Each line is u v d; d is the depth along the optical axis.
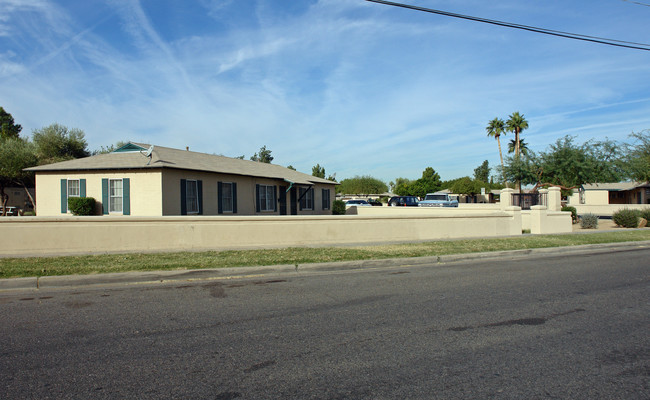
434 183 69.12
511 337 5.36
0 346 5.09
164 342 5.23
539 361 4.60
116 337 5.42
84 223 12.15
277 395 3.85
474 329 5.68
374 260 10.99
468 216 17.14
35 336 5.46
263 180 25.23
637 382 4.09
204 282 8.91
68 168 19.61
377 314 6.40
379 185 81.19
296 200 28.72
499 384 4.05
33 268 9.36
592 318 6.16
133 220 12.52
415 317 6.24
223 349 4.98
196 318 6.23
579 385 4.03
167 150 22.36
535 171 32.81
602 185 48.19
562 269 10.49
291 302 7.15
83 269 9.31
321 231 14.44
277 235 13.84
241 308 6.77
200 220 13.08
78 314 6.46
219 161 24.67
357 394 3.86
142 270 9.31
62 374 4.30
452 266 11.09
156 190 18.39
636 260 12.00
